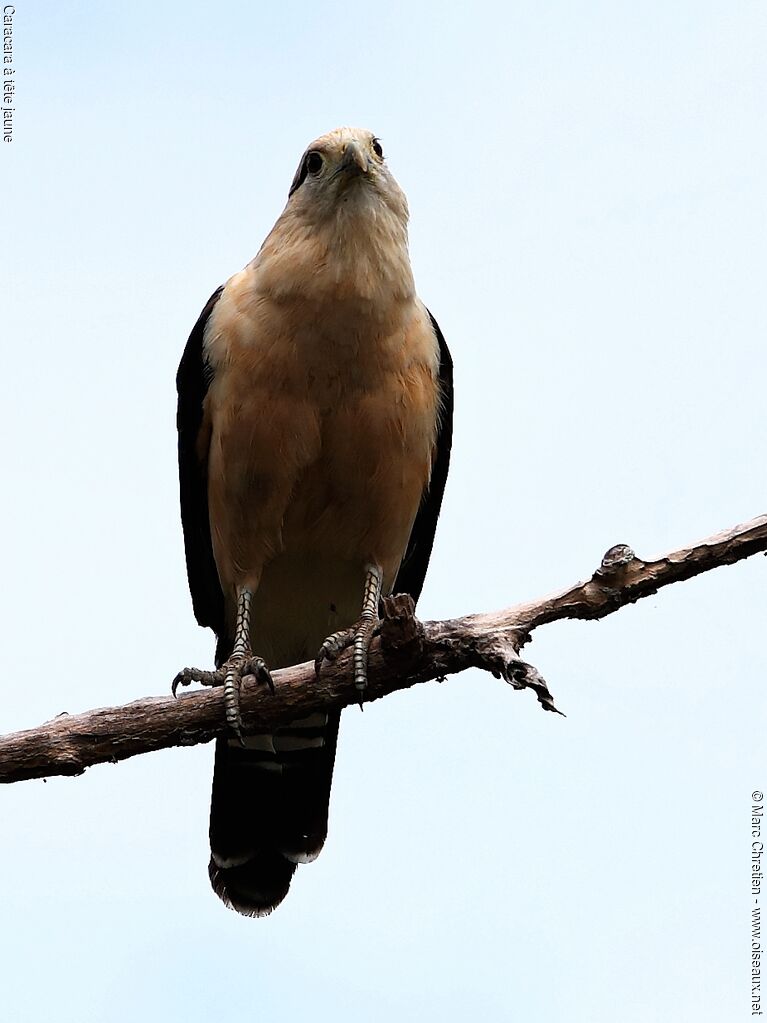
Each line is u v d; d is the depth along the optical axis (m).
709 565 9.32
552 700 9.19
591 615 9.49
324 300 10.93
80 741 9.71
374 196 11.05
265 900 12.58
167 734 9.95
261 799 12.73
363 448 11.34
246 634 11.84
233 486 11.63
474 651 9.40
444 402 12.44
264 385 11.16
